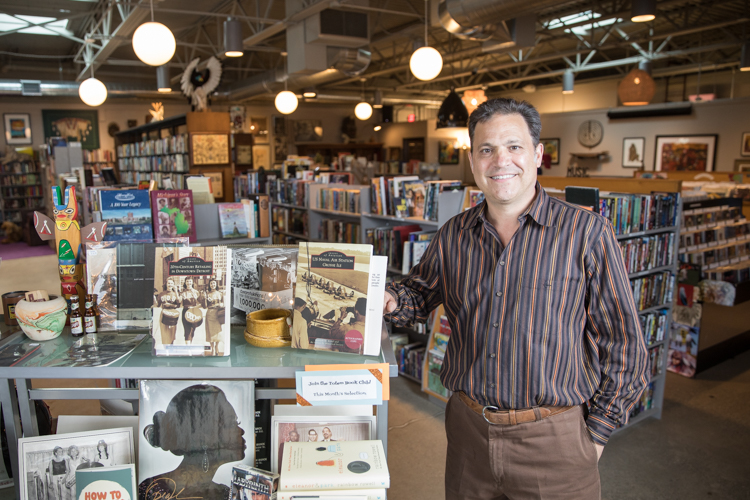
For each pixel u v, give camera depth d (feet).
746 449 10.92
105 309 6.33
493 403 4.94
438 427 11.86
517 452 4.90
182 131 48.62
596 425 4.88
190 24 36.96
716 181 28.25
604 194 11.83
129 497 5.25
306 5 25.05
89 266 6.30
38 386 12.80
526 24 22.65
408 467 10.26
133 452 5.64
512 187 4.71
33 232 36.76
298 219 22.79
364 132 69.67
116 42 31.45
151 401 5.56
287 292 6.23
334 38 25.48
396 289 5.68
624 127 48.57
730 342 15.89
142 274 6.29
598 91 53.57
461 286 5.19
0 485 6.24
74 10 33.24
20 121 48.57
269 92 44.45
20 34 38.14
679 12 33.76
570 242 4.71
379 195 16.33
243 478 5.15
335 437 5.58
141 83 47.34
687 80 48.83
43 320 5.92
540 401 4.77
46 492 5.38
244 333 6.01
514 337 4.81
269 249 6.48
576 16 35.88
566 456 4.84
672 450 10.88
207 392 5.60
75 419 5.91
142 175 41.16
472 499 5.23
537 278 4.76
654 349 12.00
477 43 43.19
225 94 50.98
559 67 54.29
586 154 51.06
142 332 6.30
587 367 5.04
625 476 9.95
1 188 45.32
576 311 4.78
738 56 43.32
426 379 13.17
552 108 58.13
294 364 5.30
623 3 31.37
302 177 27.17
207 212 15.12
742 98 40.29
